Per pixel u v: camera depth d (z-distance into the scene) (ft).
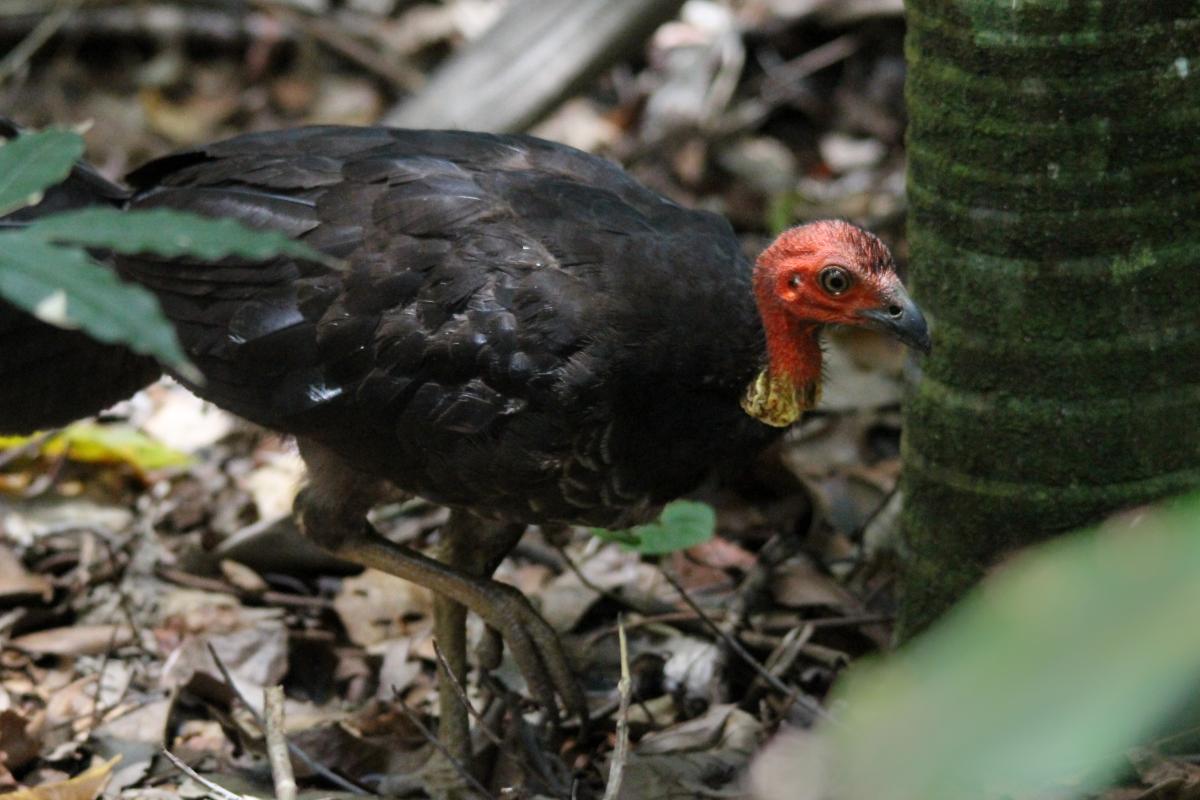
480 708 26.30
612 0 39.22
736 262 22.95
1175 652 5.92
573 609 28.30
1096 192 20.95
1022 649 6.10
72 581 28.84
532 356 21.44
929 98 21.94
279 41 45.52
